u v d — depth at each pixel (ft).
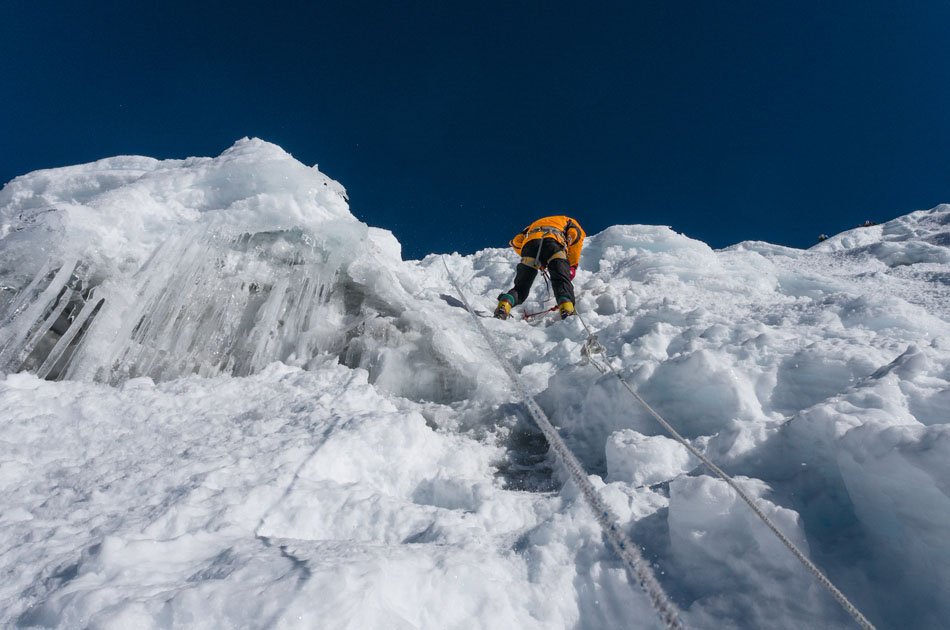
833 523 5.54
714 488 5.55
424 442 9.21
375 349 15.99
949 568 4.46
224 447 8.52
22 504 6.93
